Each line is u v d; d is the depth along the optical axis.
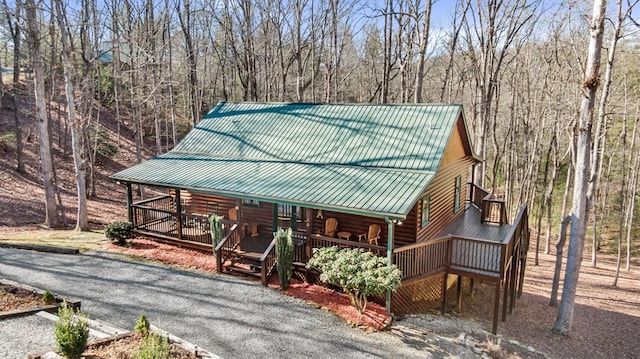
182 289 12.28
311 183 13.40
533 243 29.72
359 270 10.85
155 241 16.36
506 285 14.28
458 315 13.77
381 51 38.03
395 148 14.41
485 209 17.62
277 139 16.95
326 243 12.96
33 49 17.84
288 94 38.41
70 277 12.68
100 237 17.03
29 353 7.81
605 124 20.23
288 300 11.93
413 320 11.89
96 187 26.69
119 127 33.59
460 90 37.56
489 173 39.09
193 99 33.03
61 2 17.03
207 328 10.12
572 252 14.04
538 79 26.69
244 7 29.61
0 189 22.02
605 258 26.56
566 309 14.31
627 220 28.00
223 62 36.50
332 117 16.91
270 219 16.08
